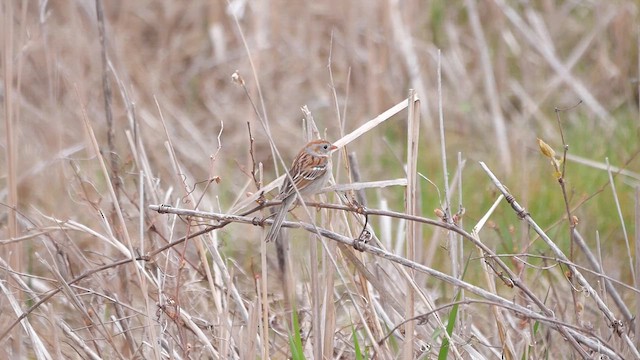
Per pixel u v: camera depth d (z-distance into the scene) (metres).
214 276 9.97
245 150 16.38
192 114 17.28
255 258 12.54
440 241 12.51
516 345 9.48
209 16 18.72
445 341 8.27
